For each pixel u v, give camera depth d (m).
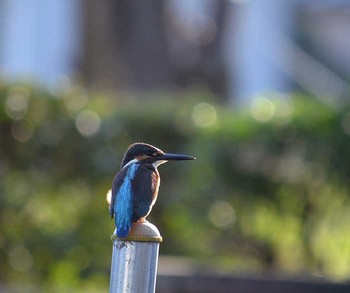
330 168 14.30
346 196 14.38
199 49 21.20
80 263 15.44
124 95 17.30
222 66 21.44
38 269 15.31
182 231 15.40
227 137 14.69
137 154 7.23
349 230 14.58
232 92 22.61
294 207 14.61
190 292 10.32
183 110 15.60
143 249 5.88
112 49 20.59
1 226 15.15
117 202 6.66
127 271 5.88
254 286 10.37
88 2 20.70
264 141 14.48
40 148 15.25
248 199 14.73
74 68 20.84
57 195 15.38
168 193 15.09
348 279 10.90
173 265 12.88
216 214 14.97
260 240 14.98
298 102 14.68
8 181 15.14
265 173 14.56
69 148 15.32
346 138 14.22
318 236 14.65
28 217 15.24
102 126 15.38
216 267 12.93
